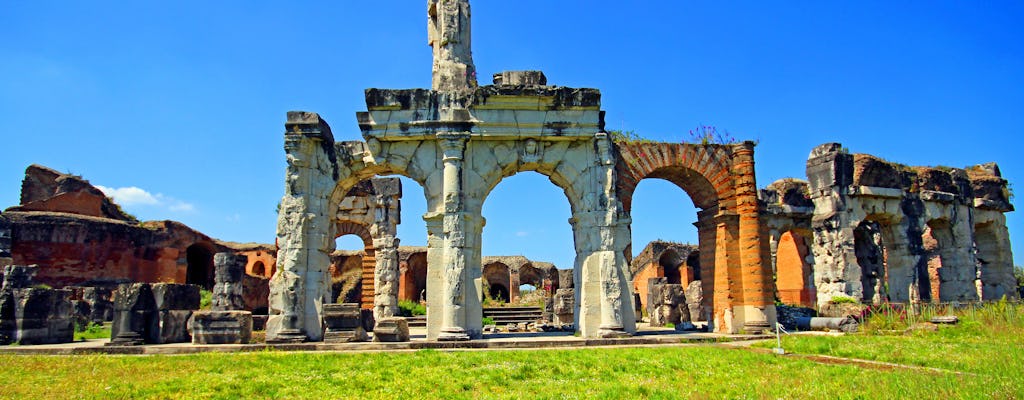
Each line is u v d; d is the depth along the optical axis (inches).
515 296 2443.4
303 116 925.8
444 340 860.6
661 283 1461.6
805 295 1697.8
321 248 922.7
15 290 898.7
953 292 1521.9
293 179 915.4
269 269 2256.4
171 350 799.1
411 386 560.4
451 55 1012.5
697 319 1512.1
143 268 1876.2
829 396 463.2
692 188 1127.6
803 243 1734.7
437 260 907.4
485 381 581.6
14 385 574.2
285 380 594.6
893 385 490.9
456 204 901.8
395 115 935.7
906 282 1413.6
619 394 503.2
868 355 709.9
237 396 534.0
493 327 1323.8
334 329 861.8
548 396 504.4
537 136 943.7
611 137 1018.1
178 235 1966.0
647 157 1045.2
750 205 1055.0
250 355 746.2
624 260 945.5
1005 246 1667.1
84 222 1768.0
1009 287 1642.5
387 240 1544.0
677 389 521.0
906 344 820.0
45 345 863.7
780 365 648.4
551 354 748.6
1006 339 866.1
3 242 1572.3
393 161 940.6
